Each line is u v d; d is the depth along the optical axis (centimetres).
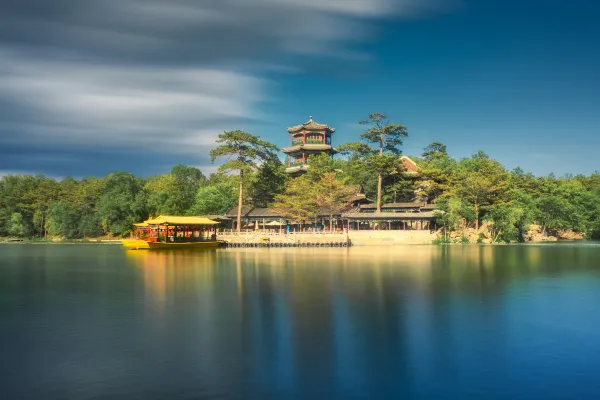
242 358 2650
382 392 2205
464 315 3638
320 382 2320
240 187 14112
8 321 3512
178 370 2477
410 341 2955
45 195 17588
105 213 15688
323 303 4128
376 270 6538
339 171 15975
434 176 14750
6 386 2280
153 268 7050
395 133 15888
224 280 5597
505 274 6041
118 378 2372
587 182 18500
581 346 2845
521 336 3055
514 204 13475
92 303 4191
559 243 12775
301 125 17838
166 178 18350
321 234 12350
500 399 2130
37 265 7650
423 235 12862
